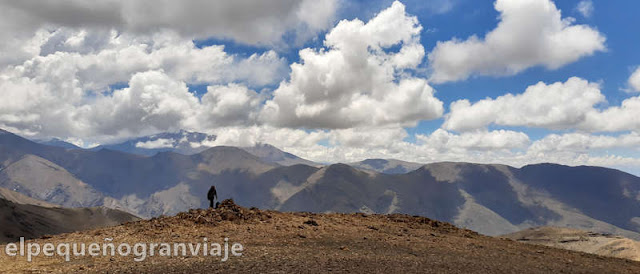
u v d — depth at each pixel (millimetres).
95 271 16766
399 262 19000
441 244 24750
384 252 21594
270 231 26266
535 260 21219
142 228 26406
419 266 18328
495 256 21828
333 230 27828
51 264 18203
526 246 26344
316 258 19359
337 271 16875
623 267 20500
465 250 23188
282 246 22375
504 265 19500
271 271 16672
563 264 20547
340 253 20844
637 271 19688
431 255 21219
